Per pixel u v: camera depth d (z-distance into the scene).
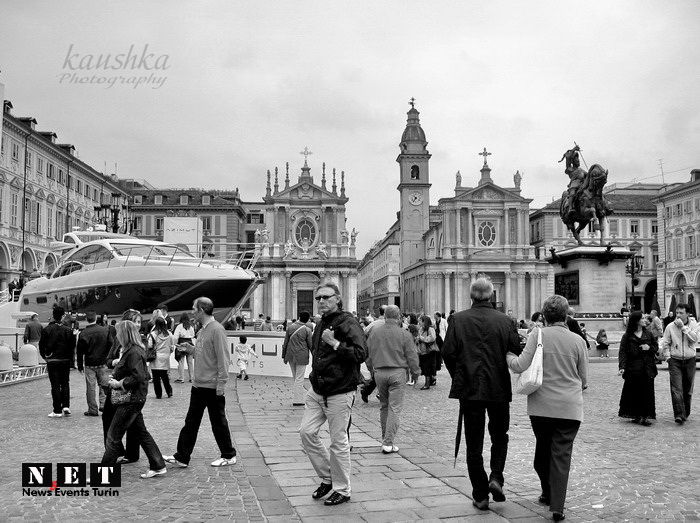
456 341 7.62
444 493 8.09
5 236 48.97
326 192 77.38
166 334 17.73
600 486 8.35
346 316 8.04
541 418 7.31
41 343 14.30
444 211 83.00
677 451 10.52
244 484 8.55
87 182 68.12
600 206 29.88
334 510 7.40
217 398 9.55
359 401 17.03
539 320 19.67
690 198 72.38
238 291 32.59
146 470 9.38
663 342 13.40
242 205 98.94
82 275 31.52
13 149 50.72
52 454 10.45
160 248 34.94
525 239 83.25
